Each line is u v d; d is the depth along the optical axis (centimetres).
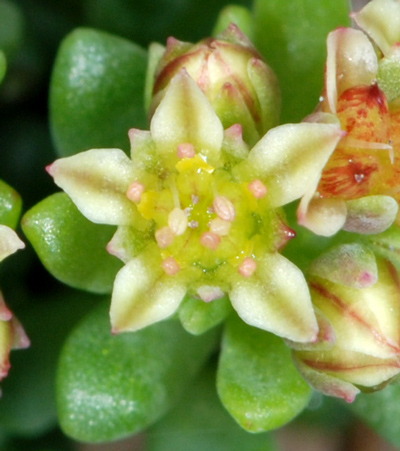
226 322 7
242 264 6
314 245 7
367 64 7
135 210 6
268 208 6
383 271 7
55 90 7
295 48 7
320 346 6
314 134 6
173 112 6
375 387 7
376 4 7
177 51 7
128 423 7
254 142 7
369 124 7
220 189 6
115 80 8
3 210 7
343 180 6
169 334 7
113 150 6
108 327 7
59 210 7
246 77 7
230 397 7
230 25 7
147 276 6
